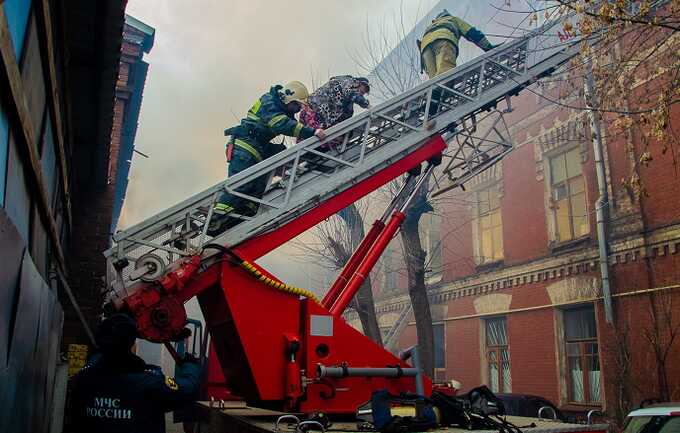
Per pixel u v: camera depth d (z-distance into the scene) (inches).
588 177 435.8
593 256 421.7
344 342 162.9
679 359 345.1
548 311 462.3
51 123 149.5
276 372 156.6
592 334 424.5
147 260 160.4
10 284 81.7
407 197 225.3
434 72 263.1
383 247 201.6
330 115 232.8
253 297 160.2
